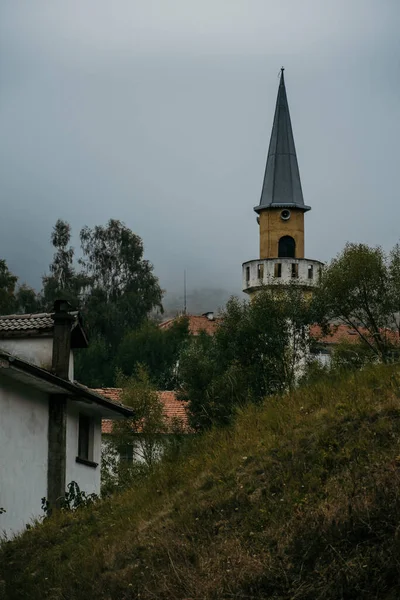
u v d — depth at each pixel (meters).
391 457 18.16
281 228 141.38
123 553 19.25
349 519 16.08
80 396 33.41
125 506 23.45
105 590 18.00
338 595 14.70
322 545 15.91
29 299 120.38
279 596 15.30
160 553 18.42
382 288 49.34
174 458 26.25
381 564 14.82
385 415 20.45
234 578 16.06
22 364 30.72
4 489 30.42
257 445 22.11
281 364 50.09
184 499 21.09
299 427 22.11
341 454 19.33
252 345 51.22
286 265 136.62
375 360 35.16
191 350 56.53
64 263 131.38
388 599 14.22
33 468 32.19
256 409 25.97
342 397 22.75
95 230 133.38
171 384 110.31
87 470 36.34
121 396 57.81
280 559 16.09
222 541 17.94
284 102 145.75
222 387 47.56
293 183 142.75
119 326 126.31
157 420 56.19
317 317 50.53
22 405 31.84
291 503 18.19
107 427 63.16
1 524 29.97
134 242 133.00
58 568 20.52
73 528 23.78
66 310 35.38
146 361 114.56
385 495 16.34
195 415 52.09
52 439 33.25
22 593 20.08
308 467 19.52
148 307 130.00
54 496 32.84
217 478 21.19
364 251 49.81
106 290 130.62
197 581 16.50
